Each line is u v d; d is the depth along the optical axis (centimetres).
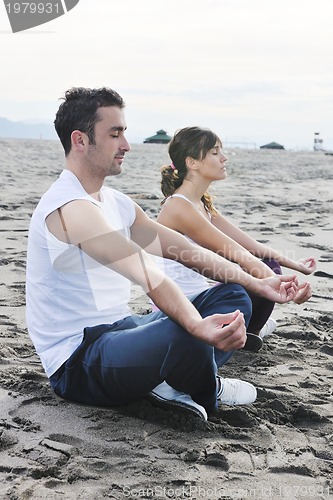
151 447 244
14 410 268
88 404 277
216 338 246
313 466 238
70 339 275
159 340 254
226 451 245
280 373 330
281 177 1919
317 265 584
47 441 242
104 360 263
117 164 279
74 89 277
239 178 1780
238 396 286
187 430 259
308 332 388
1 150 2906
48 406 273
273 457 243
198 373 261
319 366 343
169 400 268
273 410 284
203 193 370
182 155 359
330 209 1044
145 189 1262
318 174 2152
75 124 273
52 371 279
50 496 210
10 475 221
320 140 6825
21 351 343
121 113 277
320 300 469
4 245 624
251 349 354
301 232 759
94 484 219
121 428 257
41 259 275
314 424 275
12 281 489
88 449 241
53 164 2084
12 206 905
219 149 361
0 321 391
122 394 268
